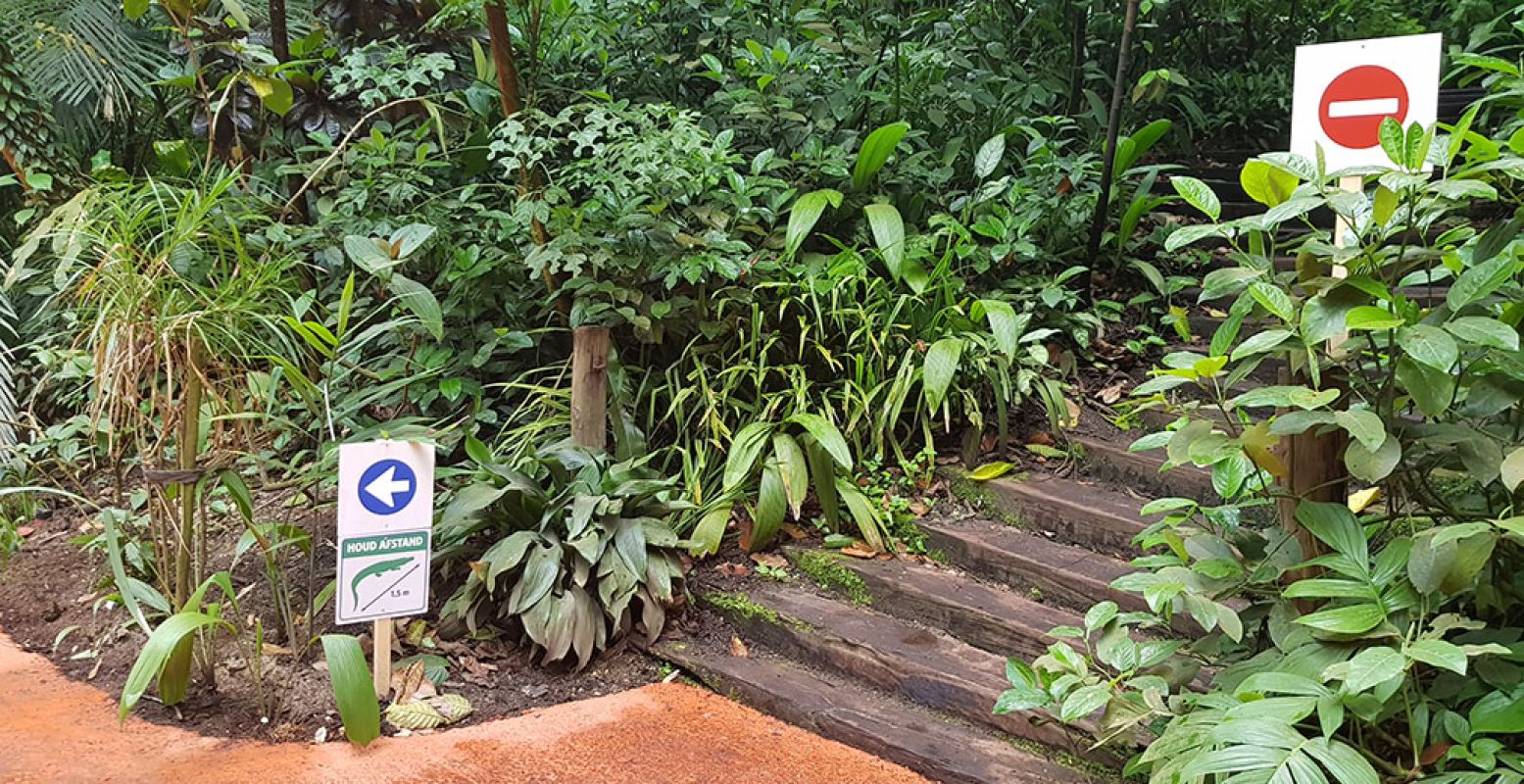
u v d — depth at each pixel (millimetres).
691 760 2686
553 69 5051
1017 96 5137
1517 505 2158
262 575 3570
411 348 3930
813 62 4887
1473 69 5641
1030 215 4215
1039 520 3555
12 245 5168
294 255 3666
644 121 4008
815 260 4109
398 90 4027
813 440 3627
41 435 4234
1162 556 2488
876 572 3373
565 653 3090
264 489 3172
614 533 3252
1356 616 2029
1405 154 2037
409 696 2908
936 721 2811
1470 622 1963
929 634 3143
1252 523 3258
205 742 2725
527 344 3951
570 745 2746
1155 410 3867
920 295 4000
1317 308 2111
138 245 3176
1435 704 2094
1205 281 2305
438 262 4133
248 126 4504
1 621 3561
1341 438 2299
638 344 4164
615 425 3699
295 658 2971
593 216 3926
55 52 5211
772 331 4098
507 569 3176
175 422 2945
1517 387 2105
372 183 4047
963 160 4910
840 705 2895
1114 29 5793
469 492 3189
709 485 3729
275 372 3059
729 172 4023
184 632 2547
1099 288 4602
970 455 3820
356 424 3533
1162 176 5461
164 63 5531
